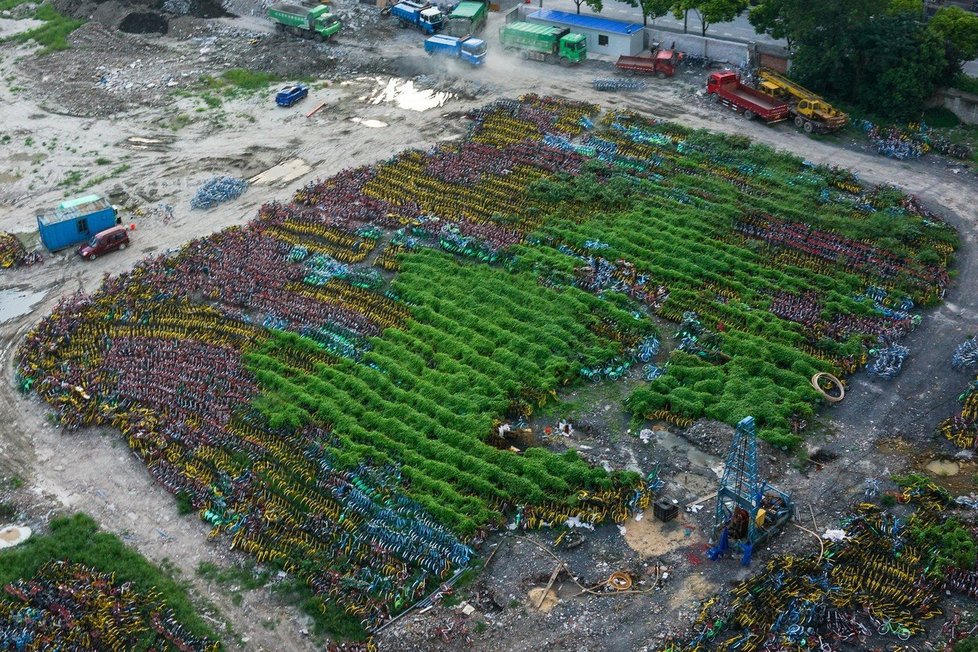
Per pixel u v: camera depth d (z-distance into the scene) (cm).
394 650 4953
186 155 9719
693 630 4975
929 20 10181
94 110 10644
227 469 6041
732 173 8838
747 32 11238
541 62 11031
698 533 5572
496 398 6494
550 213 8438
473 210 8525
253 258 8012
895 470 5953
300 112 10325
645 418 6384
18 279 8069
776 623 4947
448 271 7762
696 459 6072
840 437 6222
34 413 6650
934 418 6331
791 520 5603
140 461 6209
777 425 6212
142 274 7894
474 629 5075
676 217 8225
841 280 7500
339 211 8575
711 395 6481
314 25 11506
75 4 12888
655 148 9231
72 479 6125
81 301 7594
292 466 6025
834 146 9256
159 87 11025
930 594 5103
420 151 9425
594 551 5497
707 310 7275
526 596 5250
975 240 7950
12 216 8938
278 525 5659
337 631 5094
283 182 9162
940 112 9669
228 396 6612
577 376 6769
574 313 7244
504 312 7294
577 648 4956
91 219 8331
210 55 11594
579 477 5878
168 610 5206
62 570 5453
